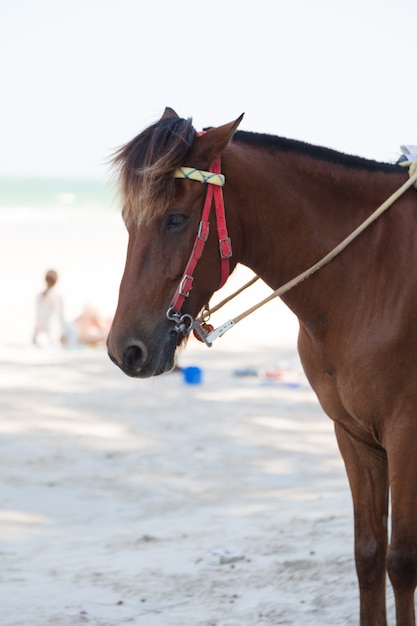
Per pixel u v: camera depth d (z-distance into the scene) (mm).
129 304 4004
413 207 4355
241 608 5492
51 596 5867
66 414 12852
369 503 4492
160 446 11242
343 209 4336
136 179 3902
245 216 4211
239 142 4297
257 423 12438
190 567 6301
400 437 4148
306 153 4340
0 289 27156
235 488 9539
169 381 15203
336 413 4398
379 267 4254
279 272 4312
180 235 4012
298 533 6973
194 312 4109
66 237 45750
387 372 4156
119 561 6680
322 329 4316
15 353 17859
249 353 18203
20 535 7875
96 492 9414
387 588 5633
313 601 5512
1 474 9984
